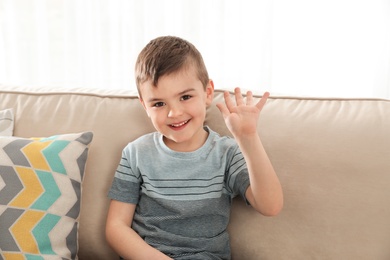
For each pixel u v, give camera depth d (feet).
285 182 3.62
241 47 6.15
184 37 6.16
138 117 4.09
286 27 6.12
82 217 3.88
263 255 3.64
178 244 3.59
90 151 3.97
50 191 3.54
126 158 3.81
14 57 6.36
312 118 3.76
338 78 6.18
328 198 3.51
